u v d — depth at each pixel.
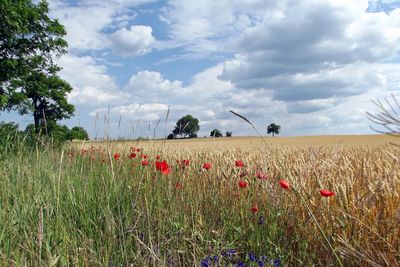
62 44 25.02
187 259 3.62
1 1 19.44
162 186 4.69
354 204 3.35
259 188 4.60
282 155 6.68
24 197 3.91
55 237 3.27
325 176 4.20
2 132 10.96
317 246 3.62
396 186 3.40
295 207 4.04
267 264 3.49
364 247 3.17
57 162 5.04
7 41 21.59
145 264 3.25
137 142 5.89
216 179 5.21
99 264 3.16
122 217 3.86
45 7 24.30
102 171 4.88
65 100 26.95
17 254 2.82
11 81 23.34
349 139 46.91
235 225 4.44
